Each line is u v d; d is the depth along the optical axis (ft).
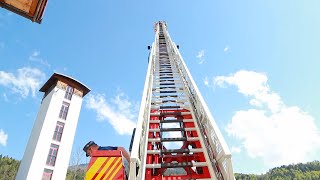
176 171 17.74
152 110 22.34
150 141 16.88
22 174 72.18
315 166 646.33
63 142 81.25
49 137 77.56
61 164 77.61
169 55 49.47
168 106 22.82
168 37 65.10
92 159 12.99
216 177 12.92
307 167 647.97
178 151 15.81
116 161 12.86
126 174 13.56
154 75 33.58
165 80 31.68
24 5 11.93
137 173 13.39
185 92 25.72
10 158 252.42
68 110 88.53
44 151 74.23
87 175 12.48
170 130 18.42
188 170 15.20
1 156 247.91
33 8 12.05
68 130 84.74
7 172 204.64
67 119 86.33
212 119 15.34
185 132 19.61
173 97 25.21
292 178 585.22
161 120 19.89
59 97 87.20
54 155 77.66
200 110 19.48
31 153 73.97
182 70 32.96
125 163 14.01
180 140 17.25
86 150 18.35
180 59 34.99
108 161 12.86
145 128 17.19
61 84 90.63
